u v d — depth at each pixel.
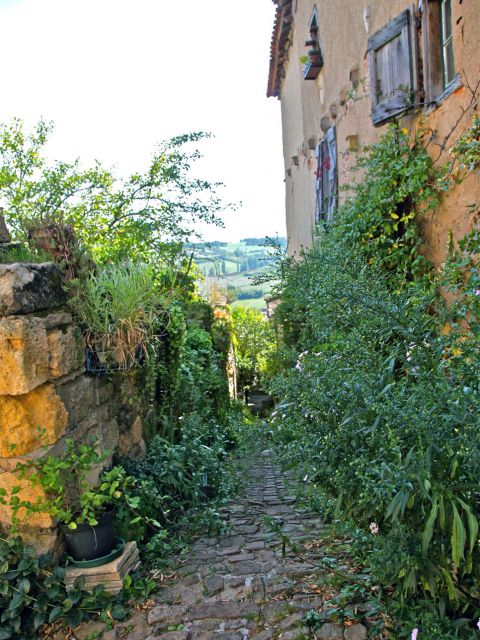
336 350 2.75
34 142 6.88
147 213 7.16
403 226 5.11
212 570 3.20
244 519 4.32
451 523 1.86
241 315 17.67
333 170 7.68
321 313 2.95
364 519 2.33
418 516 2.01
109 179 7.12
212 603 2.79
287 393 2.80
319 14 8.30
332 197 7.65
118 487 3.50
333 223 5.98
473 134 3.76
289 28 11.28
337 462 2.31
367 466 2.10
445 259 4.13
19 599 2.67
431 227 4.69
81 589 2.83
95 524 2.86
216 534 3.92
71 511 3.00
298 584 2.87
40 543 2.88
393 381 2.22
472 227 3.97
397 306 2.38
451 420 1.87
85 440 3.33
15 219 6.36
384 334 2.35
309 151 9.91
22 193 6.71
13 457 2.83
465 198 4.12
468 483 1.86
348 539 3.33
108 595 2.87
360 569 2.88
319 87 8.79
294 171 12.05
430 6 4.51
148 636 2.59
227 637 2.49
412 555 1.98
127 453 4.02
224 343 11.08
